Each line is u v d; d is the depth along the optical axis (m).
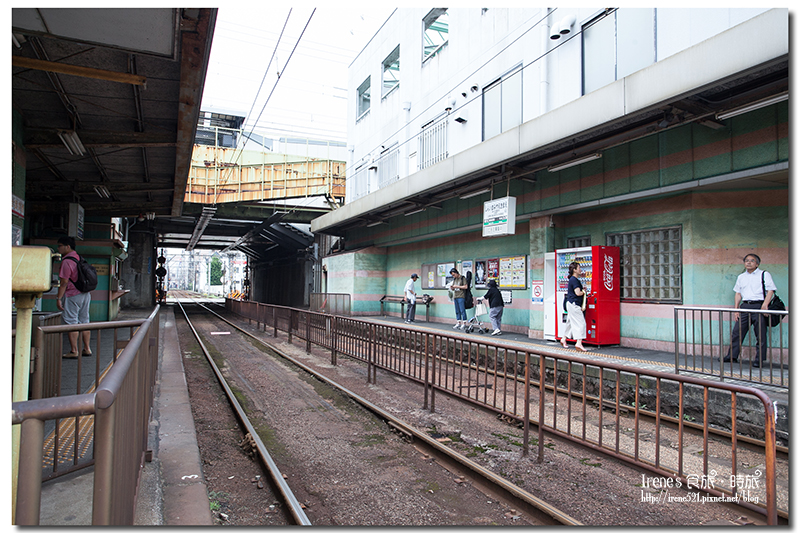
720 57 5.73
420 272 17.48
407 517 3.47
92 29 5.17
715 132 7.45
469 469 4.24
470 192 12.43
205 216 24.91
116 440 1.53
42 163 10.98
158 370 8.59
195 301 55.03
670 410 6.09
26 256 2.18
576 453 4.83
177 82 7.03
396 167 17.75
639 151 8.70
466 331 12.41
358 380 8.45
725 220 7.98
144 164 11.41
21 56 5.70
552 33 10.13
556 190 10.50
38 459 1.21
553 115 8.32
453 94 14.09
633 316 9.19
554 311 10.17
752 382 5.62
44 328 3.28
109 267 16.31
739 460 4.66
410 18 16.92
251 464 4.54
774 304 6.96
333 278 23.00
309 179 24.44
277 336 15.88
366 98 21.48
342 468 4.43
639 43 8.45
